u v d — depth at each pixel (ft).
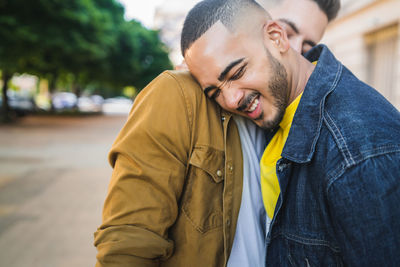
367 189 1.92
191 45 2.46
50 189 13.58
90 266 7.38
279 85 2.48
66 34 39.06
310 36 3.34
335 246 2.23
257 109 2.53
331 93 2.35
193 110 2.57
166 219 2.39
